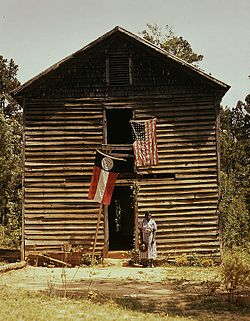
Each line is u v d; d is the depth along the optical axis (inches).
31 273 746.8
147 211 861.2
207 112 888.3
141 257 825.5
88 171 876.6
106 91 896.9
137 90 896.9
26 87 884.6
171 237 860.6
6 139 1284.4
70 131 886.4
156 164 872.9
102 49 903.1
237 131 2591.0
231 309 487.8
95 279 690.8
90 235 861.8
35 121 888.3
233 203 1127.0
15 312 438.9
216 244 858.1
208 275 734.5
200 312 475.2
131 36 887.1
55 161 879.7
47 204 868.6
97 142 884.6
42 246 856.3
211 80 877.2
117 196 1325.0
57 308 470.9
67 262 833.5
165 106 892.0
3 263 847.1
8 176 1254.3
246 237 1117.1
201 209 868.0
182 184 874.8
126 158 940.6
